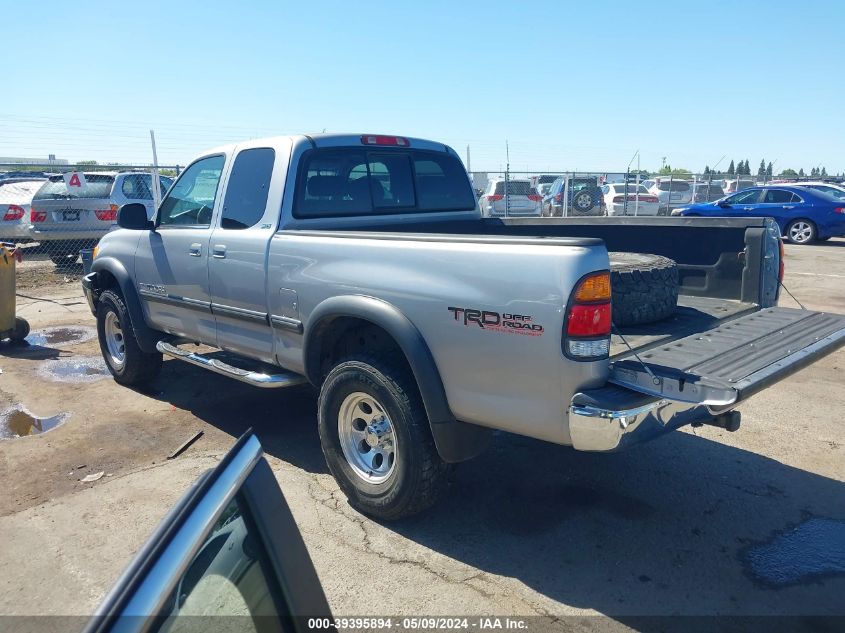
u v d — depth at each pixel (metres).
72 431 5.34
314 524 3.92
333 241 3.96
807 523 3.88
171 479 4.50
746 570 3.44
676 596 3.24
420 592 3.29
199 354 5.29
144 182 14.38
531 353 3.08
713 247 4.43
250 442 1.73
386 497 3.80
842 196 18.59
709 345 3.48
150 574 1.20
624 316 3.74
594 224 5.03
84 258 8.34
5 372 6.94
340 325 4.15
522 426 3.22
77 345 8.11
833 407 5.73
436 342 3.44
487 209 20.56
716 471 4.54
